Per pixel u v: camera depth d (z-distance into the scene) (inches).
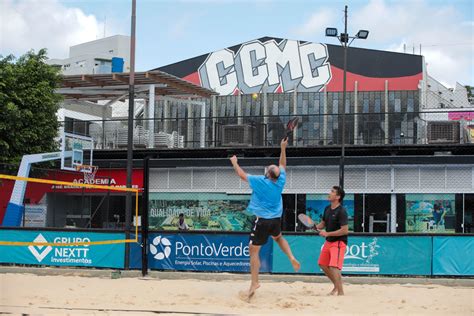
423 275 543.2
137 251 584.4
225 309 348.5
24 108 916.6
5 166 897.5
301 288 469.4
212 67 1736.0
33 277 528.7
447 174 856.3
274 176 384.8
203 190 933.2
